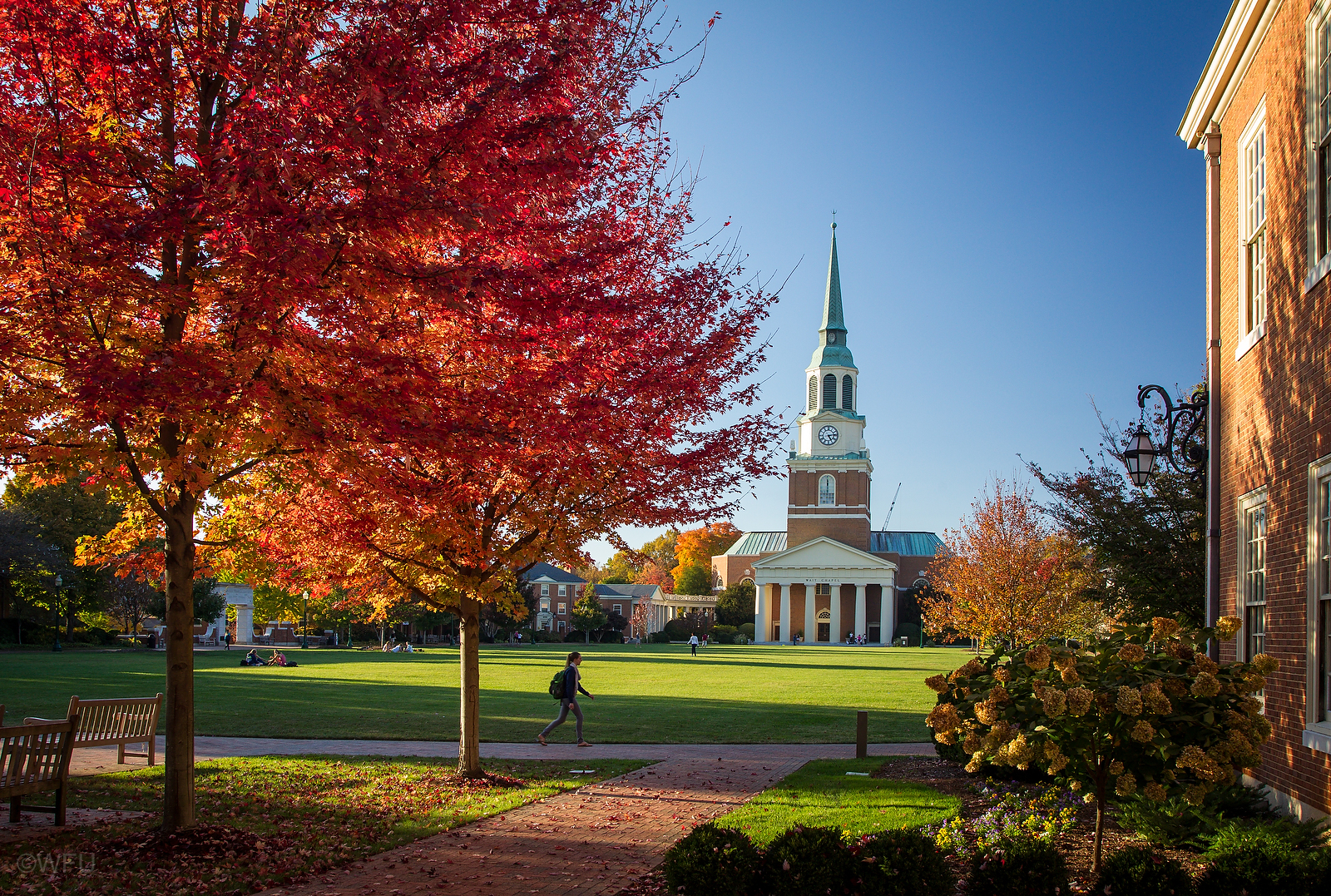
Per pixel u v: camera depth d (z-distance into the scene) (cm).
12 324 714
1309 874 607
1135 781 696
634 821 1048
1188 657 698
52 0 735
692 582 13112
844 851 645
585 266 866
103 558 1073
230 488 912
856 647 8875
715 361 1145
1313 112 941
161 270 827
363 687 3041
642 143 1052
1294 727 970
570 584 13400
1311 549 923
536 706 2530
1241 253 1223
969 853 826
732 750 1747
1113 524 2177
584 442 922
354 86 707
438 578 1269
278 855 851
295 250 666
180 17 813
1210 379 1342
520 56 780
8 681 2805
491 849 908
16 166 699
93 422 732
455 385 870
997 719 723
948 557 4681
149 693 2530
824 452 11212
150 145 796
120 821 989
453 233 805
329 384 766
